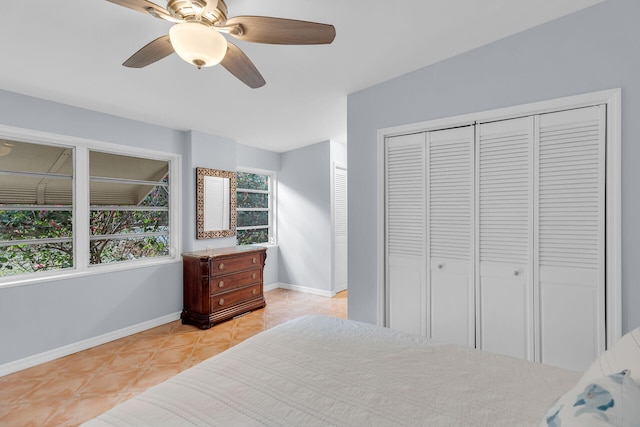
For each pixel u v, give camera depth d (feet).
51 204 9.80
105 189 11.03
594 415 2.23
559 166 6.98
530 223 7.32
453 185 8.37
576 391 2.61
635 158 6.14
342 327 5.84
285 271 17.52
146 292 11.67
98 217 10.86
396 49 7.82
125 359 9.41
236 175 14.96
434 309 8.69
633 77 6.12
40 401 7.39
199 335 11.14
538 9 6.54
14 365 8.70
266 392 3.76
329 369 4.29
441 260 8.57
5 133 8.88
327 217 16.07
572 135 6.84
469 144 8.11
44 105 9.32
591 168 6.64
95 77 8.32
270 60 8.19
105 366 8.99
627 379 2.47
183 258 12.37
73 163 10.21
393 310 9.40
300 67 8.56
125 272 11.11
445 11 6.49
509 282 7.60
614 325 6.34
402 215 9.25
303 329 5.74
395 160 9.36
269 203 17.69
